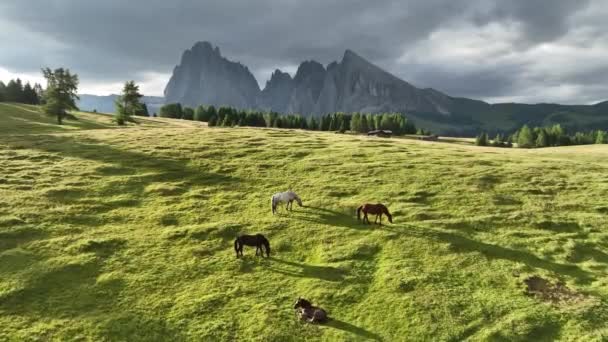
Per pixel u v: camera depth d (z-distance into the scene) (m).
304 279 21.72
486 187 34.44
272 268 23.02
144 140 53.69
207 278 22.05
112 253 24.59
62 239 26.03
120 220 29.42
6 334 17.66
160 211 30.94
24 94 162.00
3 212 29.45
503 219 27.91
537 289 20.11
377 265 22.84
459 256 23.30
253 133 62.22
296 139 56.81
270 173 39.66
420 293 20.05
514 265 22.23
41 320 18.66
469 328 17.67
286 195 30.16
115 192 34.72
